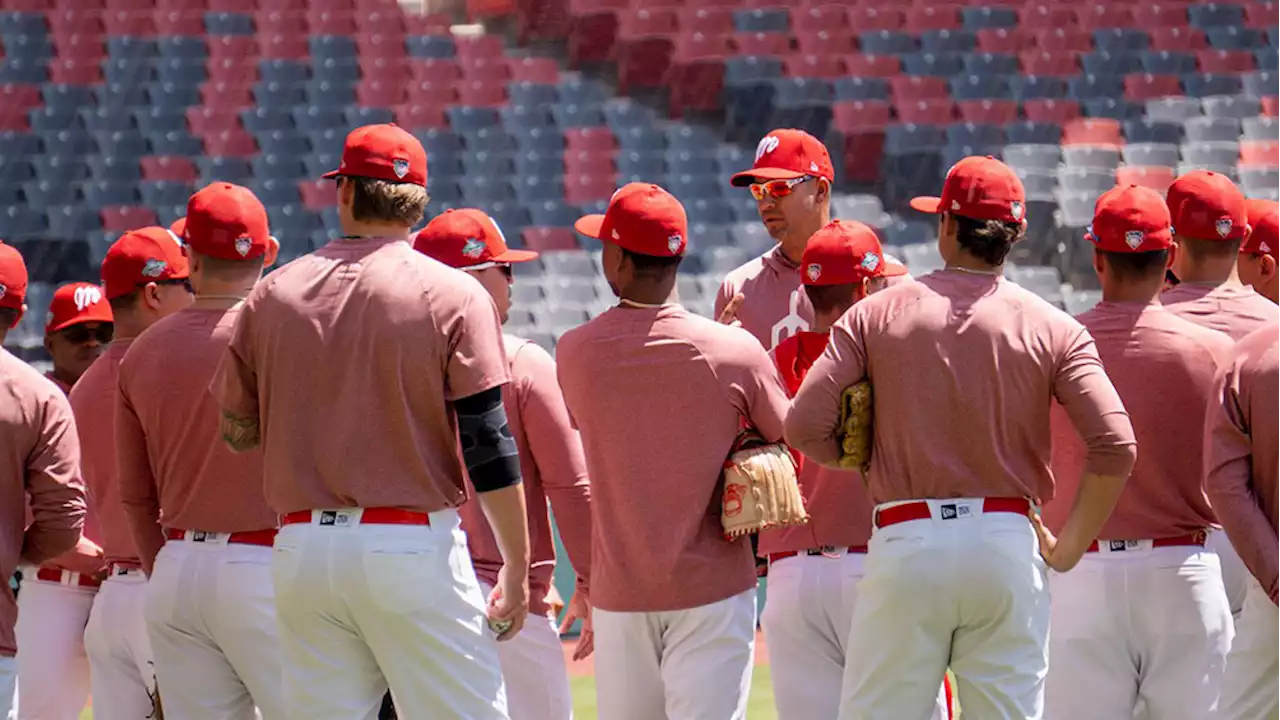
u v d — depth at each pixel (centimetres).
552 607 1555
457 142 5631
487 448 1210
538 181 5494
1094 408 1248
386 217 1248
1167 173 5541
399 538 1194
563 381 1452
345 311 1206
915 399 1259
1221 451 1370
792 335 1766
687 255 5131
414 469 1208
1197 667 1451
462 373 1205
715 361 1402
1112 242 1469
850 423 1295
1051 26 6169
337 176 1264
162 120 5588
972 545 1238
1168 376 1445
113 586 1616
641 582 1413
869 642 1283
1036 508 1302
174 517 1444
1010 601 1242
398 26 6138
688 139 5725
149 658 1612
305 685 1216
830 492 1530
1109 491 1255
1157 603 1444
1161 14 6247
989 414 1248
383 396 1202
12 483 1346
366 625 1200
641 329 1411
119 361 1628
